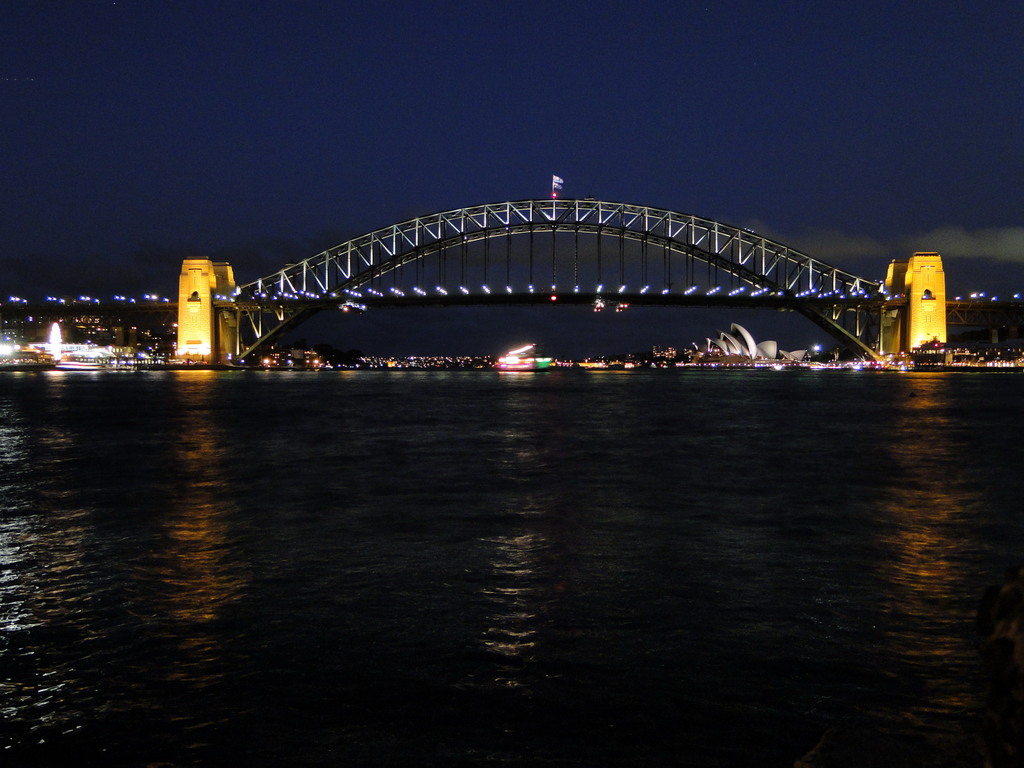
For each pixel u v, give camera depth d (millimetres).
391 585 11445
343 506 18500
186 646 8914
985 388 112938
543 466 26453
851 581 11602
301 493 20578
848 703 7309
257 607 10375
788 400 78688
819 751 5570
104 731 6945
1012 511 17797
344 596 10883
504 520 16688
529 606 10383
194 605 10492
